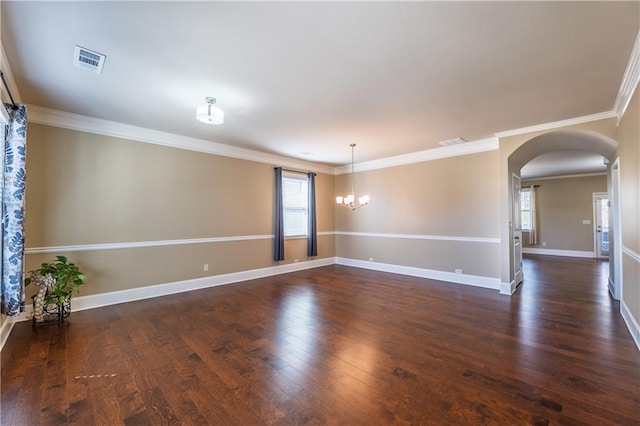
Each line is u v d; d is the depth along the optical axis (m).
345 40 2.19
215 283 5.19
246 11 1.88
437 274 5.62
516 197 5.18
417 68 2.60
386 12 1.89
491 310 3.81
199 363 2.48
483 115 3.73
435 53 2.36
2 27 2.01
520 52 2.35
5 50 2.30
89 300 3.92
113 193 4.13
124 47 2.28
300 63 2.51
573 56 2.39
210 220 5.15
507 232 4.59
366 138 4.79
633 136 2.80
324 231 7.24
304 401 1.98
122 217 4.21
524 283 5.32
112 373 2.32
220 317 3.59
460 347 2.76
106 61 2.48
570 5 1.83
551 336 2.98
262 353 2.66
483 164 5.04
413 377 2.26
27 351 2.68
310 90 3.02
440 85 2.91
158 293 4.53
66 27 2.03
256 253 5.82
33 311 3.27
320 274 6.14
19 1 1.76
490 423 1.75
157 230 4.54
